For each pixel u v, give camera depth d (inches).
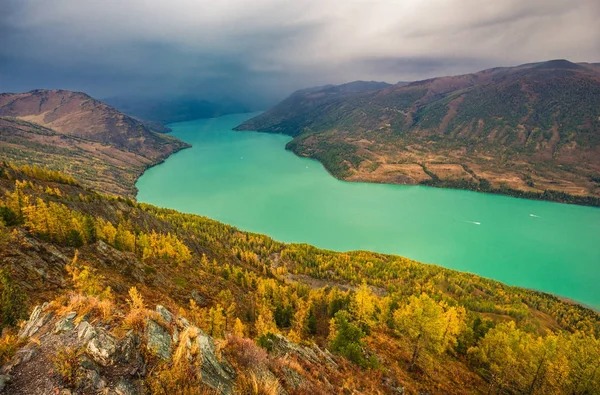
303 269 7268.7
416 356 2316.7
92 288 1737.2
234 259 5821.9
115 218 4626.0
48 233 2423.7
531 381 2090.3
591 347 1822.1
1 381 491.8
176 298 2719.0
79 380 517.7
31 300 1492.4
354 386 1353.3
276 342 1369.3
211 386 624.7
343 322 2085.4
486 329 3083.2
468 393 2129.7
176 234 5246.1
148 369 593.3
